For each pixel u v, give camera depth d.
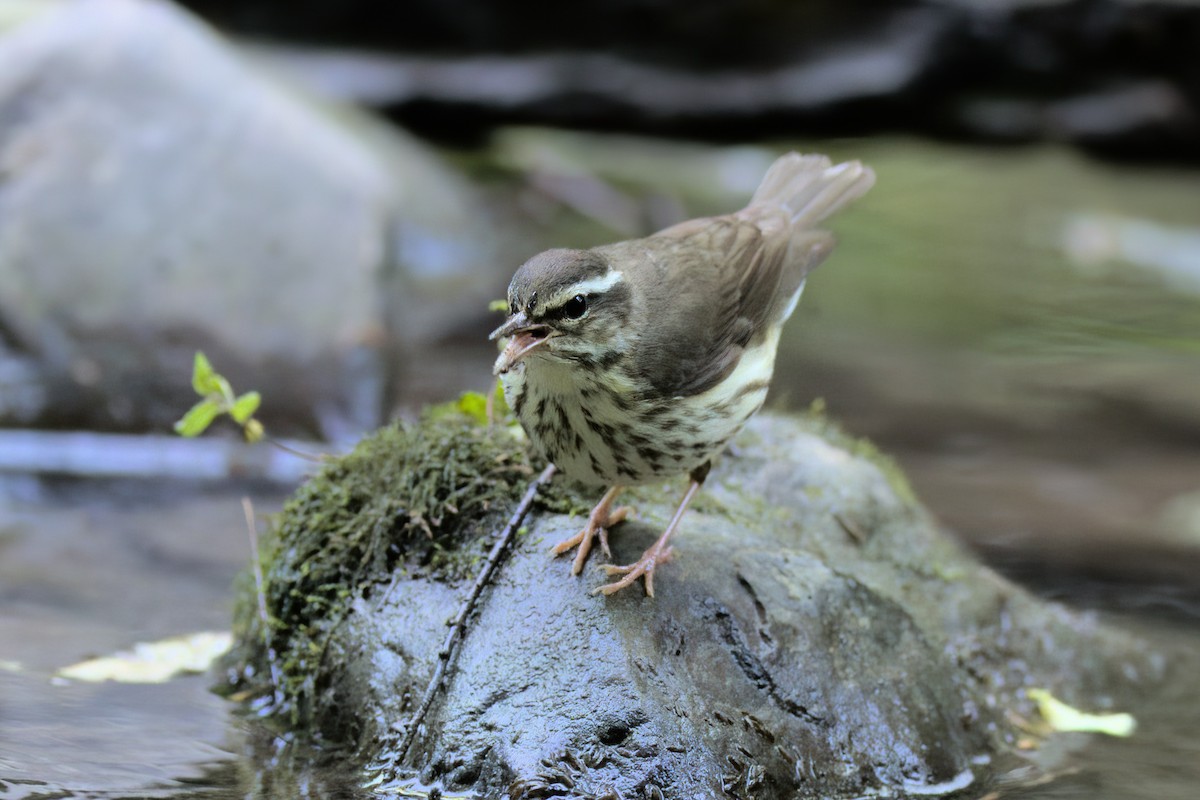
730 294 8.47
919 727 8.28
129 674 9.26
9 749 7.96
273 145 15.77
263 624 8.90
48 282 14.48
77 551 11.66
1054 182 23.88
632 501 8.86
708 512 9.02
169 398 14.34
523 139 24.17
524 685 7.61
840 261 20.44
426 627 8.11
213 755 8.04
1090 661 9.94
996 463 14.55
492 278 18.86
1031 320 18.69
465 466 8.71
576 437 7.89
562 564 8.11
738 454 9.85
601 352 7.69
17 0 20.09
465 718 7.59
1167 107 24.47
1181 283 19.75
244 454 14.04
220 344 14.56
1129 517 13.22
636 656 7.68
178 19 16.59
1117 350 17.75
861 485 9.82
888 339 17.84
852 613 8.53
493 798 7.35
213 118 15.76
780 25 24.39
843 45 24.56
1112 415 15.91
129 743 8.16
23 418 13.98
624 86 24.31
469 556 8.35
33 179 14.99
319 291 15.05
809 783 7.73
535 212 21.23
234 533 12.23
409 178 20.02
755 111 24.56
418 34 24.23
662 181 22.89
